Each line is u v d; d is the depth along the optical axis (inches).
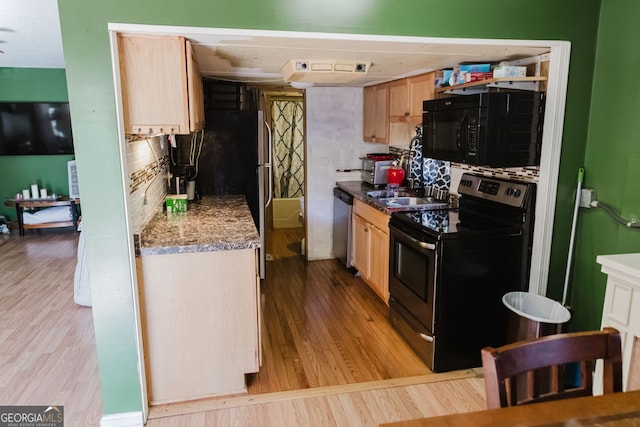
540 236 102.1
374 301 146.6
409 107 139.8
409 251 111.7
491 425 40.5
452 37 86.0
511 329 95.0
